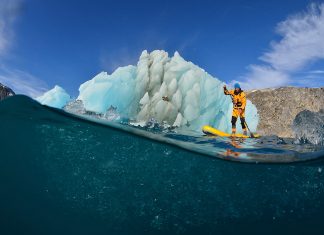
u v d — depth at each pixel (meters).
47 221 5.60
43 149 5.57
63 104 10.96
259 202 6.00
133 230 5.57
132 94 12.12
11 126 5.56
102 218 5.53
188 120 11.54
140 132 5.91
